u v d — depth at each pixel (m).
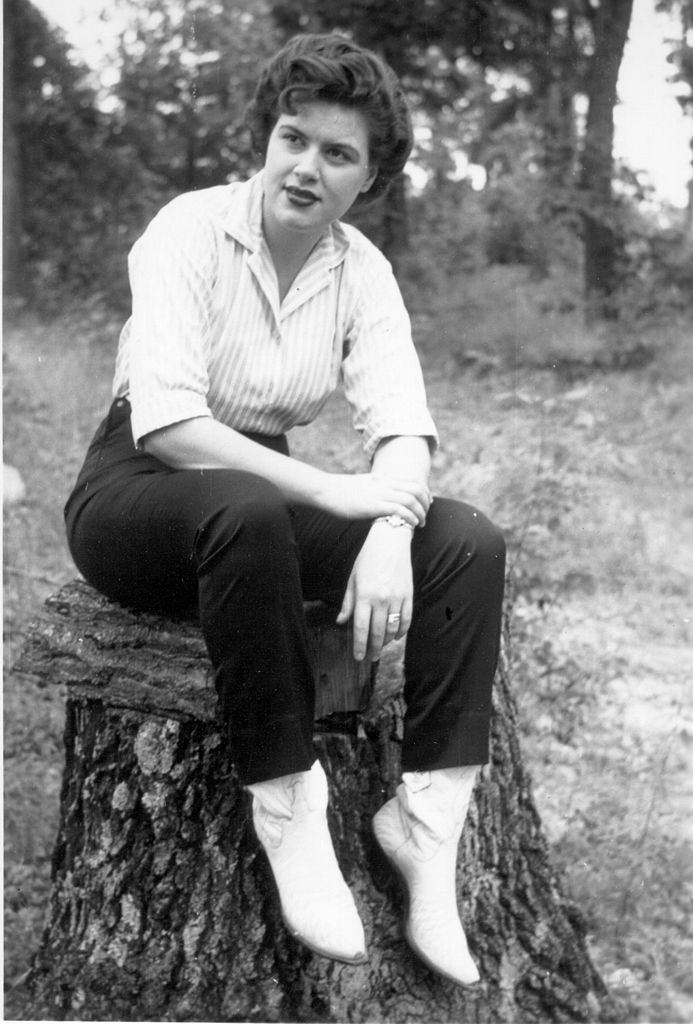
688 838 3.32
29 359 7.29
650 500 5.90
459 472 5.12
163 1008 2.23
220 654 1.94
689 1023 2.63
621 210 9.32
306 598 2.31
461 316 9.15
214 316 2.21
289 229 2.18
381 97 2.13
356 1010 2.23
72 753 2.38
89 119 10.30
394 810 2.17
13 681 3.86
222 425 2.12
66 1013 2.27
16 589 4.37
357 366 2.34
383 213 9.78
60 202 10.30
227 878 2.23
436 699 2.08
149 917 2.26
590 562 4.98
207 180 10.64
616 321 9.02
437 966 2.12
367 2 9.04
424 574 2.09
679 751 3.78
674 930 2.97
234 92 10.20
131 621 2.22
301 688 1.99
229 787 2.22
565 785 3.58
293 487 2.10
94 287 10.01
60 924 2.40
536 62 9.19
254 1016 2.21
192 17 10.10
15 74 10.05
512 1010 2.40
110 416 2.31
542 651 4.06
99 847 2.30
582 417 5.77
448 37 9.06
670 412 7.46
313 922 2.01
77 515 2.20
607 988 2.68
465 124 9.88
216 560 1.92
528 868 2.58
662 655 4.46
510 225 9.81
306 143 2.13
